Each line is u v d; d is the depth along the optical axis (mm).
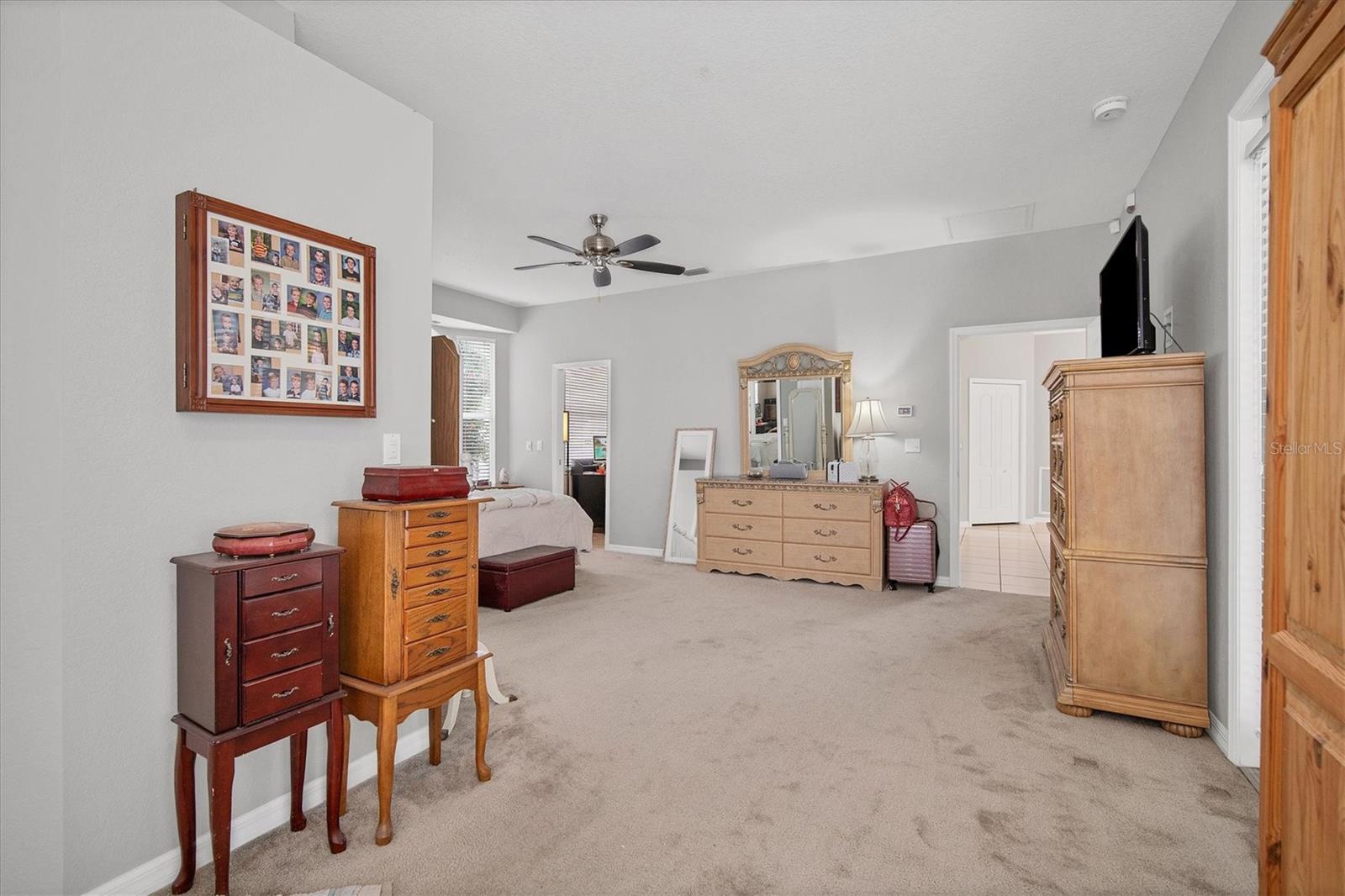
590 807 2078
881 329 5652
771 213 4590
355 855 1845
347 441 2238
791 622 4215
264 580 1684
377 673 1965
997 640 3822
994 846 1862
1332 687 936
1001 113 3189
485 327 7344
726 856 1822
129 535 1686
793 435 6035
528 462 7750
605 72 2801
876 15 2430
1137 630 2635
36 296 1573
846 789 2172
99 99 1619
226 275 1830
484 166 3768
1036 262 5039
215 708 1599
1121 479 2654
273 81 2020
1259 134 2297
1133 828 1941
